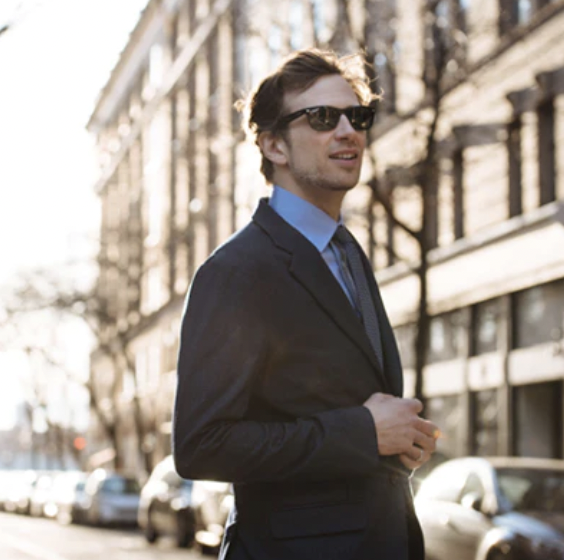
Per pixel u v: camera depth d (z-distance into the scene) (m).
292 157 2.62
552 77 20.39
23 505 49.38
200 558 18.81
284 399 2.41
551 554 9.77
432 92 18.05
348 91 2.68
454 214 24.17
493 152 22.48
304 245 2.48
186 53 47.56
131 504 31.81
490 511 10.70
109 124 64.69
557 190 20.39
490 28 20.23
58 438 59.72
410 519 2.47
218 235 40.25
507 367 22.03
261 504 2.39
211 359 2.35
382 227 26.88
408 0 24.09
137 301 54.59
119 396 58.81
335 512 2.36
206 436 2.32
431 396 25.27
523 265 21.42
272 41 21.81
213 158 27.61
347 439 2.32
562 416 20.55
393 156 24.78
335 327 2.44
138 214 57.44
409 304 26.00
